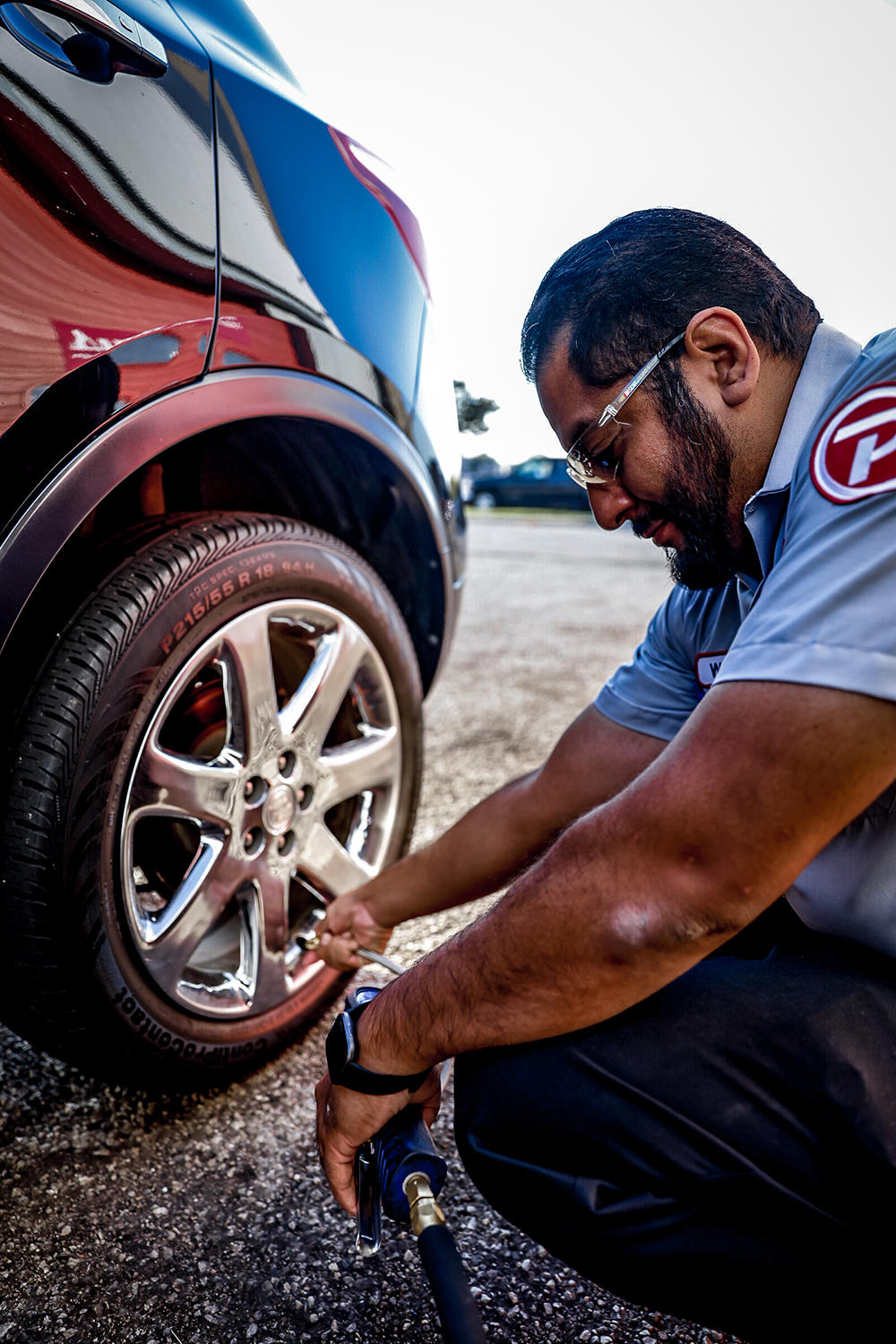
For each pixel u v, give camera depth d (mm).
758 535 903
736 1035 842
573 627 5051
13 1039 1480
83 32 1096
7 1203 1155
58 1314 1011
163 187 1174
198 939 1284
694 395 892
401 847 1667
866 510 723
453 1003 832
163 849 1427
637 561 8367
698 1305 885
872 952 884
